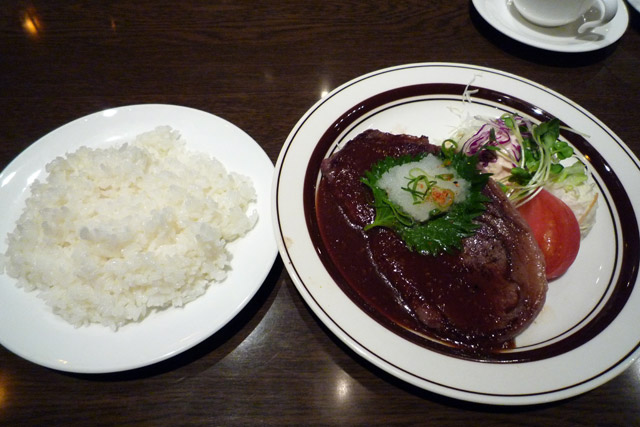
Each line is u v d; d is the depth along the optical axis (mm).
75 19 475
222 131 374
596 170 354
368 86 387
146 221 304
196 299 292
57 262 298
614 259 322
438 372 252
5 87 422
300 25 478
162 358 262
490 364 258
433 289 289
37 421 262
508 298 285
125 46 454
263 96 423
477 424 266
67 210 307
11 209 337
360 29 478
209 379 280
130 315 278
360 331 263
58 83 427
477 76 399
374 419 268
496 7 488
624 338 271
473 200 313
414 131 391
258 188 348
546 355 266
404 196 313
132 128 378
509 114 389
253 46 458
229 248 316
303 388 278
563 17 446
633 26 490
